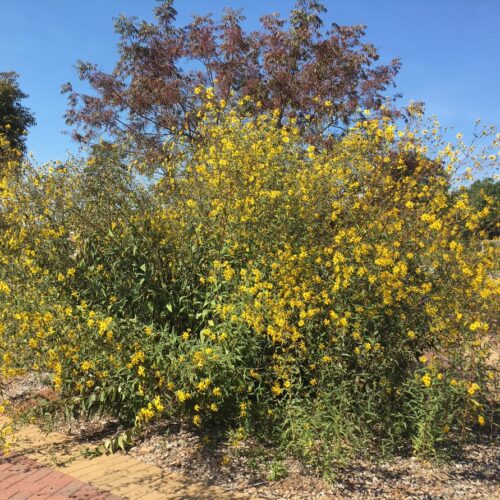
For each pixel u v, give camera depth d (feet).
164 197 15.94
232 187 14.94
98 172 15.62
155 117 34.99
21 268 14.30
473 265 12.95
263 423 12.37
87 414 13.23
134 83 34.71
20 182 15.48
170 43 35.53
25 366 13.19
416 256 13.21
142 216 14.74
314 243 14.10
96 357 12.27
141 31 35.14
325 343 11.98
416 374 11.43
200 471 11.36
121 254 14.02
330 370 11.40
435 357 12.01
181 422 13.75
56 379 12.21
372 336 11.93
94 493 10.40
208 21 35.40
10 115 61.05
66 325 12.70
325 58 30.94
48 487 10.69
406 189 15.47
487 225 14.48
